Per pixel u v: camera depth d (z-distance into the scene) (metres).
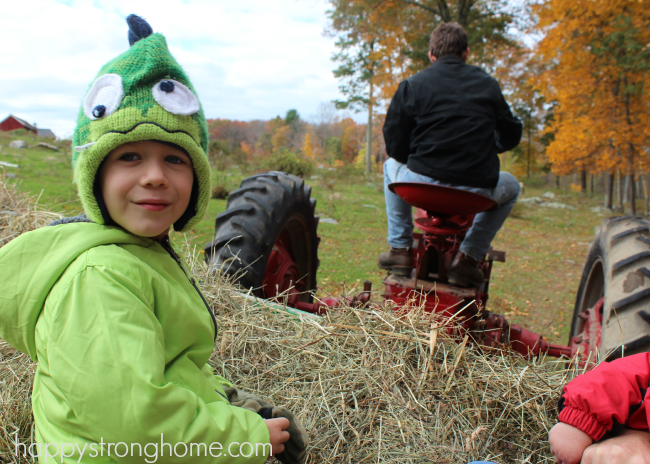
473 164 2.31
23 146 18.33
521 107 28.36
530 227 14.03
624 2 12.77
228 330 2.07
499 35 16.97
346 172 23.47
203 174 1.20
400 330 1.99
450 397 1.75
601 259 2.74
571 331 3.30
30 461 1.38
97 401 0.90
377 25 16.97
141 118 1.02
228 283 2.45
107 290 0.98
